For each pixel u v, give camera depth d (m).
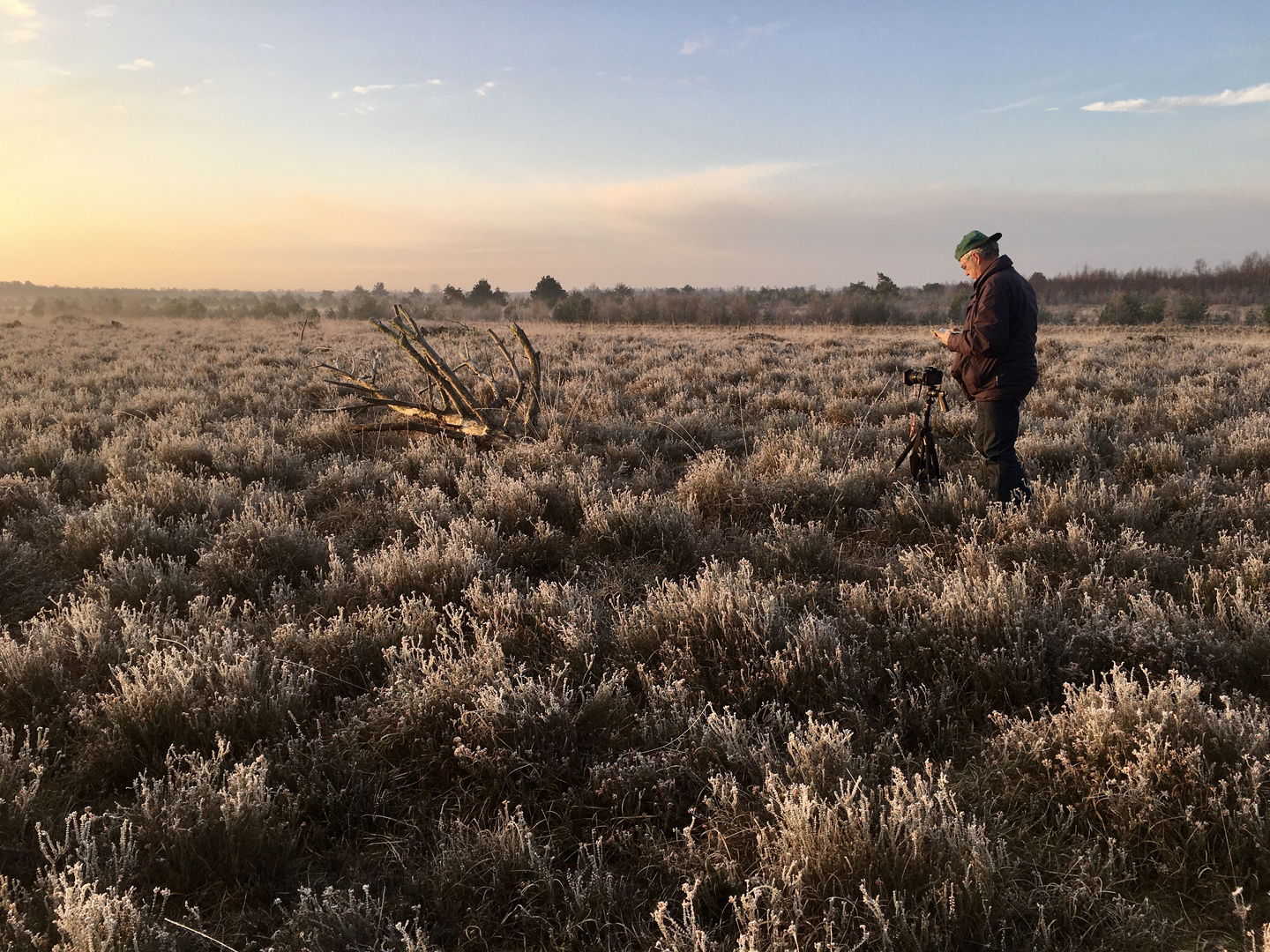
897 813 1.92
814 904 1.87
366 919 1.86
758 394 10.39
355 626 3.44
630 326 39.25
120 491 5.61
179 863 2.07
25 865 2.11
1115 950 1.76
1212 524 4.30
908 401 9.05
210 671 2.88
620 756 2.44
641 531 4.64
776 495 5.29
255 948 1.88
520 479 5.88
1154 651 2.79
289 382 11.97
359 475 5.97
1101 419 7.64
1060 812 2.12
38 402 9.69
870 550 4.56
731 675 2.89
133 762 2.53
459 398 7.34
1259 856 1.88
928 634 3.07
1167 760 2.13
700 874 1.98
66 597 3.97
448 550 4.09
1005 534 4.28
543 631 3.41
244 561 4.12
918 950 1.68
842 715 2.66
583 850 2.09
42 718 2.77
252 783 2.22
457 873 2.02
